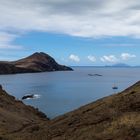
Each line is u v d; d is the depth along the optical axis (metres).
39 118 80.38
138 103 31.89
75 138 28.14
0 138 39.06
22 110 80.56
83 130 29.94
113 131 24.91
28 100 152.38
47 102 145.25
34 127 43.12
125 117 28.03
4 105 76.75
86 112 38.22
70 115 40.78
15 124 60.78
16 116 69.12
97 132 26.92
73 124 35.00
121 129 24.53
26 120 68.38
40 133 37.59
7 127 55.88
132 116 27.88
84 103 142.00
